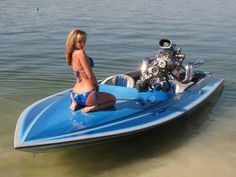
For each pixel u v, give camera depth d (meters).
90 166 5.96
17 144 5.38
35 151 5.58
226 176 5.76
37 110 6.49
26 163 5.96
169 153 6.42
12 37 16.48
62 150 5.95
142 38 16.97
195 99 7.57
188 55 13.62
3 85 9.39
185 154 6.40
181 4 36.00
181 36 17.73
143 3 36.38
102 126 5.93
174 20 23.80
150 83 7.48
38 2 34.78
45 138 5.52
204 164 6.10
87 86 6.22
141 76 7.99
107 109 6.43
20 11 26.94
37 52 13.31
